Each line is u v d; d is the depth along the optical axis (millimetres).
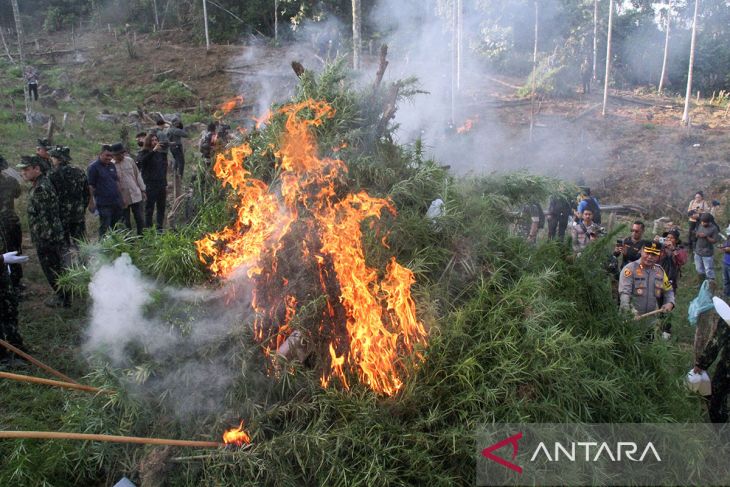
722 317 4637
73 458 3990
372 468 3484
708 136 19344
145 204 8969
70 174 6793
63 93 21438
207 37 27250
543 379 3820
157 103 22266
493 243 4730
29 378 3715
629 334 4609
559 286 4660
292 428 3820
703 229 10023
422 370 3904
